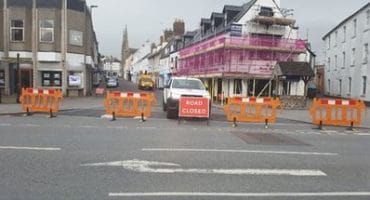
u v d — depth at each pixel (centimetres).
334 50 5284
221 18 5303
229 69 4191
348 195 693
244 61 4362
